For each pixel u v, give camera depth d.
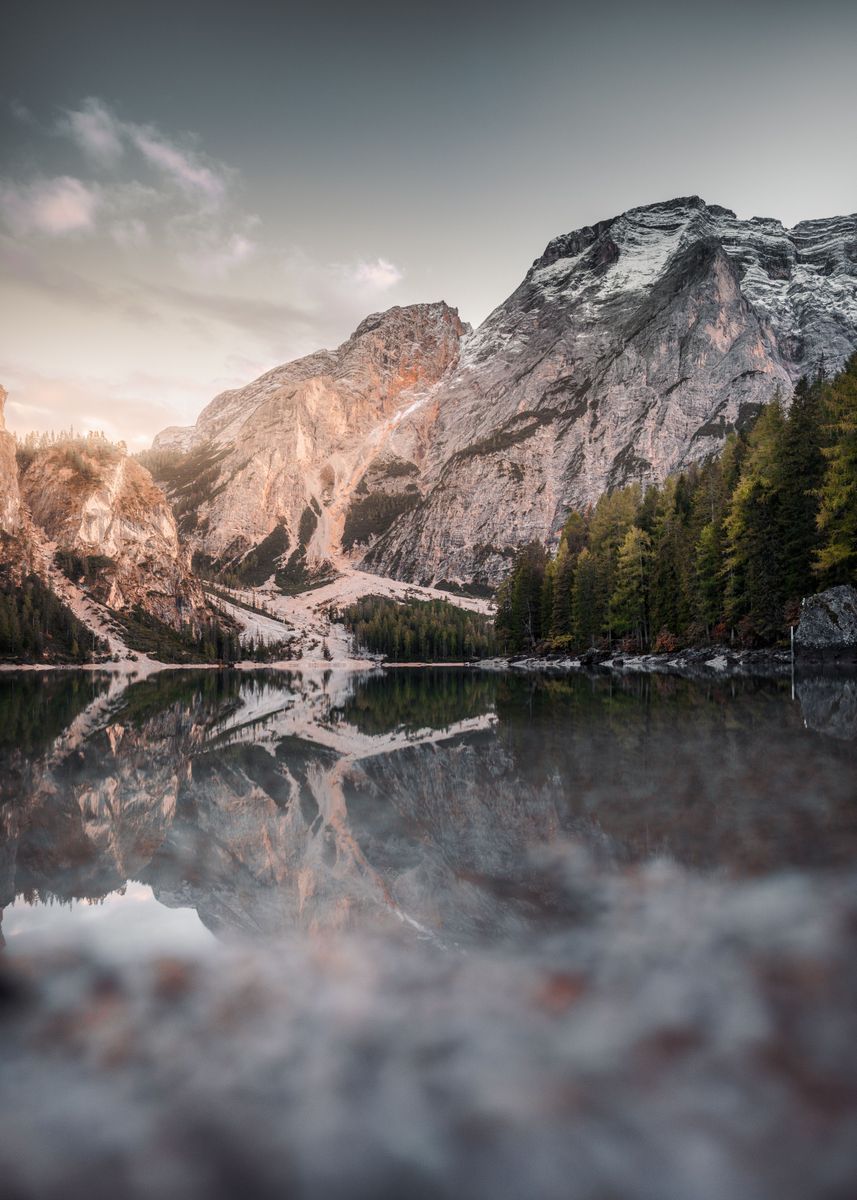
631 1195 1.49
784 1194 1.47
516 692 24.38
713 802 4.99
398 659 171.00
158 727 14.45
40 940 2.91
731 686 19.70
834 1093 1.75
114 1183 1.54
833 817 4.46
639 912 2.99
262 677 71.50
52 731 13.39
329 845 4.52
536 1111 1.73
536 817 4.89
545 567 75.88
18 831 5.02
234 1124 1.72
